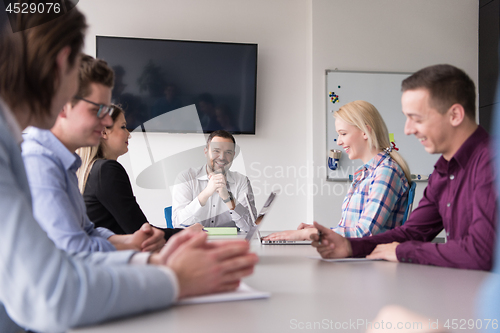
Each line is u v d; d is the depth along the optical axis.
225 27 3.89
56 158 0.98
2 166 0.49
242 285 0.67
